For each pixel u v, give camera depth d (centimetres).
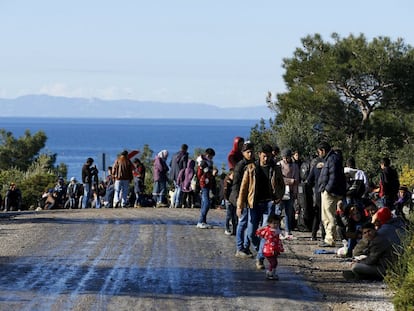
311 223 2903
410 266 1666
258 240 2206
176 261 2228
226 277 1986
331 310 1628
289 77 6875
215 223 3322
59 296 1723
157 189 4594
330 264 2239
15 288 1809
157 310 1597
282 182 2211
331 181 2541
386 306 1661
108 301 1677
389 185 3369
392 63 6397
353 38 6825
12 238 2745
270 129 6094
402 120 6800
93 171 4809
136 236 2816
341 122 6625
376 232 1986
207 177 3067
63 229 3045
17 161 11162
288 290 1834
